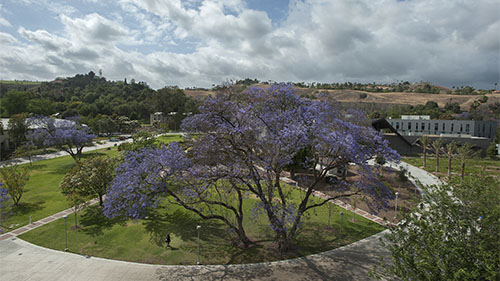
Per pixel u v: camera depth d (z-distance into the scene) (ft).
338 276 49.14
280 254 56.39
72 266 51.98
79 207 70.64
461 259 27.81
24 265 52.13
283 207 54.24
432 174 126.72
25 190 97.76
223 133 56.95
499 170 130.00
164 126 261.65
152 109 374.22
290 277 48.88
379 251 58.13
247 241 60.59
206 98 61.05
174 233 65.57
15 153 155.94
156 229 67.62
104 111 353.92
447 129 205.26
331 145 53.16
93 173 76.23
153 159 56.13
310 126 55.77
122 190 55.72
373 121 176.45
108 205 55.36
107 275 49.24
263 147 56.18
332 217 75.87
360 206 83.15
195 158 58.29
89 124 263.08
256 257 55.31
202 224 70.38
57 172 124.36
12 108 270.26
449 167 120.37
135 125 310.45
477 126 197.06
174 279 48.14
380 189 55.98
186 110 304.91
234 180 59.98
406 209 79.56
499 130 194.90
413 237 32.27
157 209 79.71
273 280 47.88
